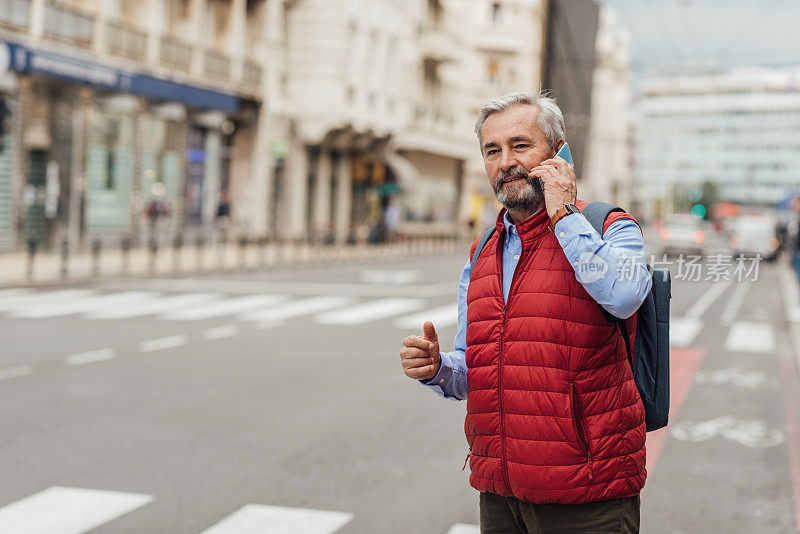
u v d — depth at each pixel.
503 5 66.19
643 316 2.93
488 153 2.87
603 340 2.73
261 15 36.47
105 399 8.55
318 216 41.38
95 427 7.49
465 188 59.25
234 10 34.06
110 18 26.77
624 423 2.77
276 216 38.28
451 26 54.31
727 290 24.66
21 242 24.75
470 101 66.06
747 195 89.00
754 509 5.83
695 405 9.14
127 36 27.48
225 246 29.84
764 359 12.24
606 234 2.73
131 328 13.54
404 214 48.66
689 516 5.68
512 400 2.77
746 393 9.78
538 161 2.79
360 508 5.65
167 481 6.10
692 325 16.14
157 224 30.38
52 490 5.84
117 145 28.03
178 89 29.69
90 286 19.62
